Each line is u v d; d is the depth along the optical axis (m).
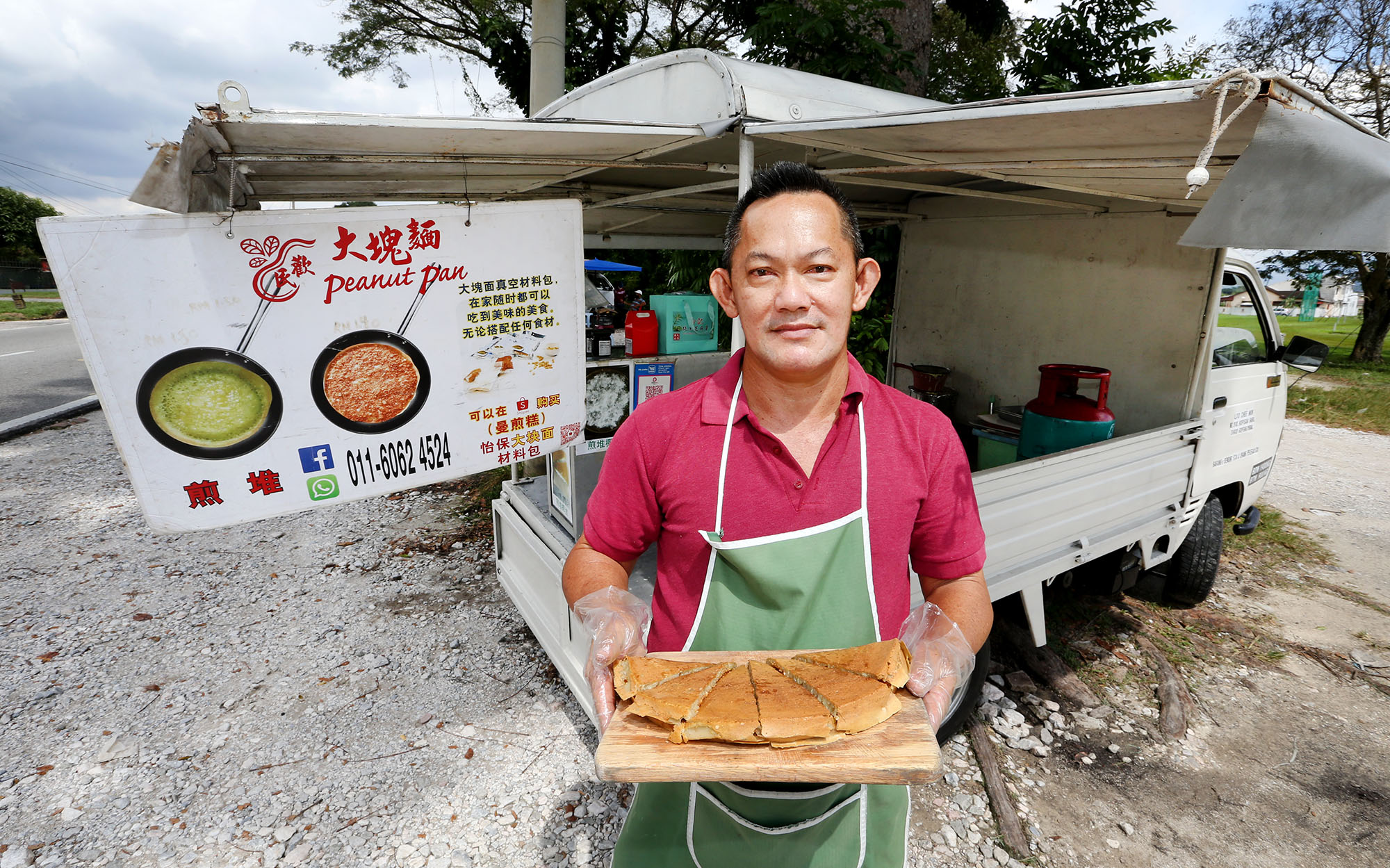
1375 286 16.56
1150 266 3.66
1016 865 2.44
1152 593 4.32
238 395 1.90
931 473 1.25
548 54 8.78
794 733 1.03
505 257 2.27
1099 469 3.12
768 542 1.19
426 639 3.89
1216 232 1.28
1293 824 2.64
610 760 1.03
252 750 3.00
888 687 1.10
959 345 4.77
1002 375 4.52
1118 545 3.35
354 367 2.07
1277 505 6.60
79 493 6.55
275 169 2.07
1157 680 3.54
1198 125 1.50
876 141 2.20
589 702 2.80
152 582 4.64
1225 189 1.25
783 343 1.09
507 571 3.86
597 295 3.41
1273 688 3.51
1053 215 4.09
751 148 2.28
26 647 3.84
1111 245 3.82
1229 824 2.63
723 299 1.29
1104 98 1.46
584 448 2.97
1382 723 3.24
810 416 1.21
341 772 2.87
